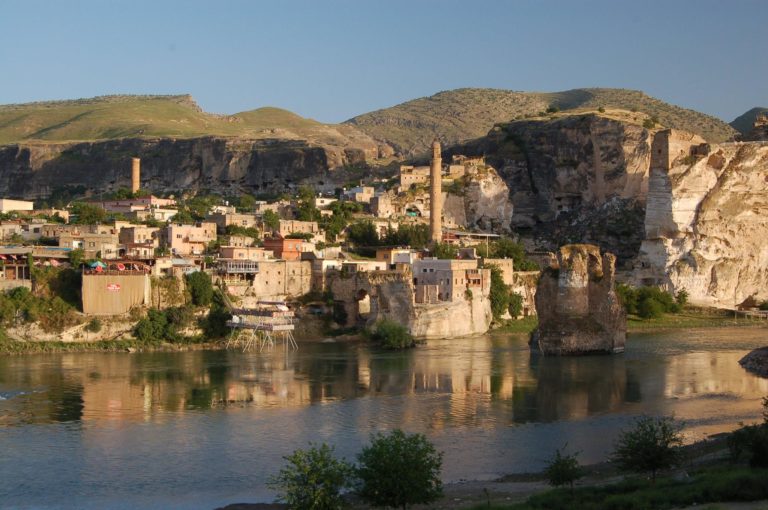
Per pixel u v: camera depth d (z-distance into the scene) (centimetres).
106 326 17412
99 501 8262
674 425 10756
